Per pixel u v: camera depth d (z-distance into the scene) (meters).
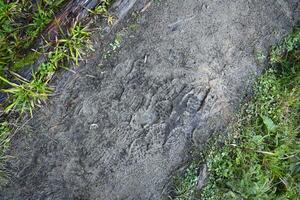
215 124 1.12
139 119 1.11
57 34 1.02
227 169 1.10
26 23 1.05
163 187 1.11
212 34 1.12
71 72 1.06
